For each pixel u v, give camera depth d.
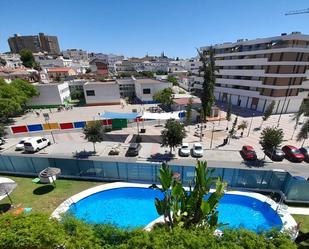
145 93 64.44
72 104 65.56
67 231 9.41
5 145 31.67
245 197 18.05
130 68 155.75
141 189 19.66
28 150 28.44
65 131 37.41
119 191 19.61
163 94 55.50
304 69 46.88
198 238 8.12
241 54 55.66
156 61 190.00
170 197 11.00
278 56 45.25
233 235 8.54
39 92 58.53
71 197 17.95
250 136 34.44
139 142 31.92
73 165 21.03
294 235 12.57
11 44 192.38
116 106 62.16
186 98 58.25
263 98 49.94
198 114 43.38
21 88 52.41
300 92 49.38
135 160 25.72
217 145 30.48
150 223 15.15
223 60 62.25
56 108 60.16
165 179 10.49
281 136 24.08
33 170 21.95
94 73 111.81
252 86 52.72
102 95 63.47
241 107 57.12
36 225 9.25
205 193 10.62
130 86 75.25
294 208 16.58
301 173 22.41
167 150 28.83
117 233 9.23
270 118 45.72
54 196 18.17
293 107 50.38
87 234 9.05
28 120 47.66
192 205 10.48
